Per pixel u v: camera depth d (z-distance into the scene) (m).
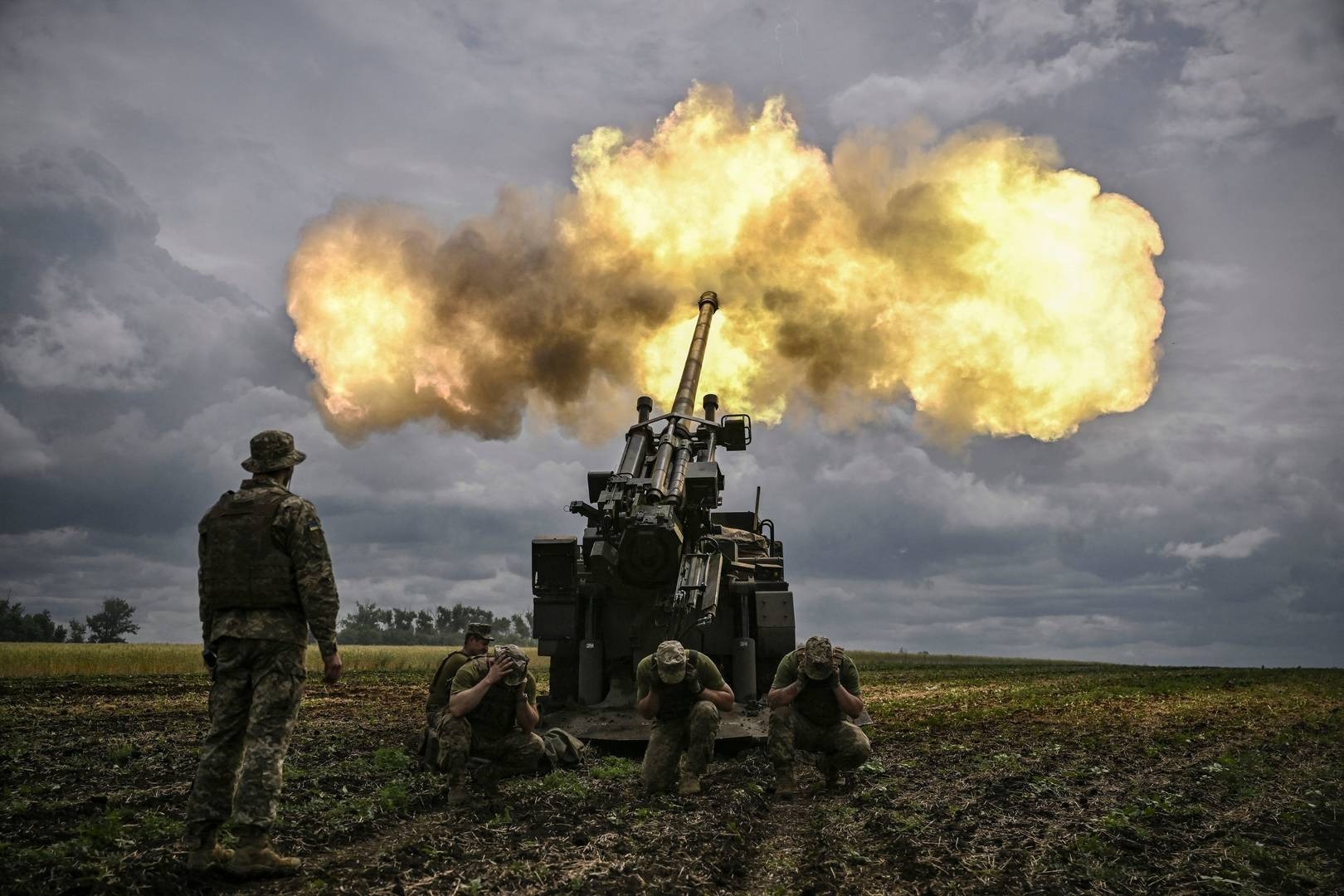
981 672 37.78
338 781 9.47
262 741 6.21
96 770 9.98
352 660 39.47
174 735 13.05
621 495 13.10
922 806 8.59
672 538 12.79
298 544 6.40
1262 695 20.78
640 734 11.96
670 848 6.98
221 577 6.37
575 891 5.90
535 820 7.84
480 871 6.30
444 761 8.62
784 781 9.51
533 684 9.33
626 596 13.39
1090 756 11.65
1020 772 10.28
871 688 26.98
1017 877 6.29
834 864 6.67
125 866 6.17
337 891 5.80
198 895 5.81
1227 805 8.65
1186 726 14.72
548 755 10.21
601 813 8.25
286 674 6.34
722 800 8.90
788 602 13.48
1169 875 6.32
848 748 9.59
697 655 9.51
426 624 148.25
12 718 15.40
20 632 106.94
